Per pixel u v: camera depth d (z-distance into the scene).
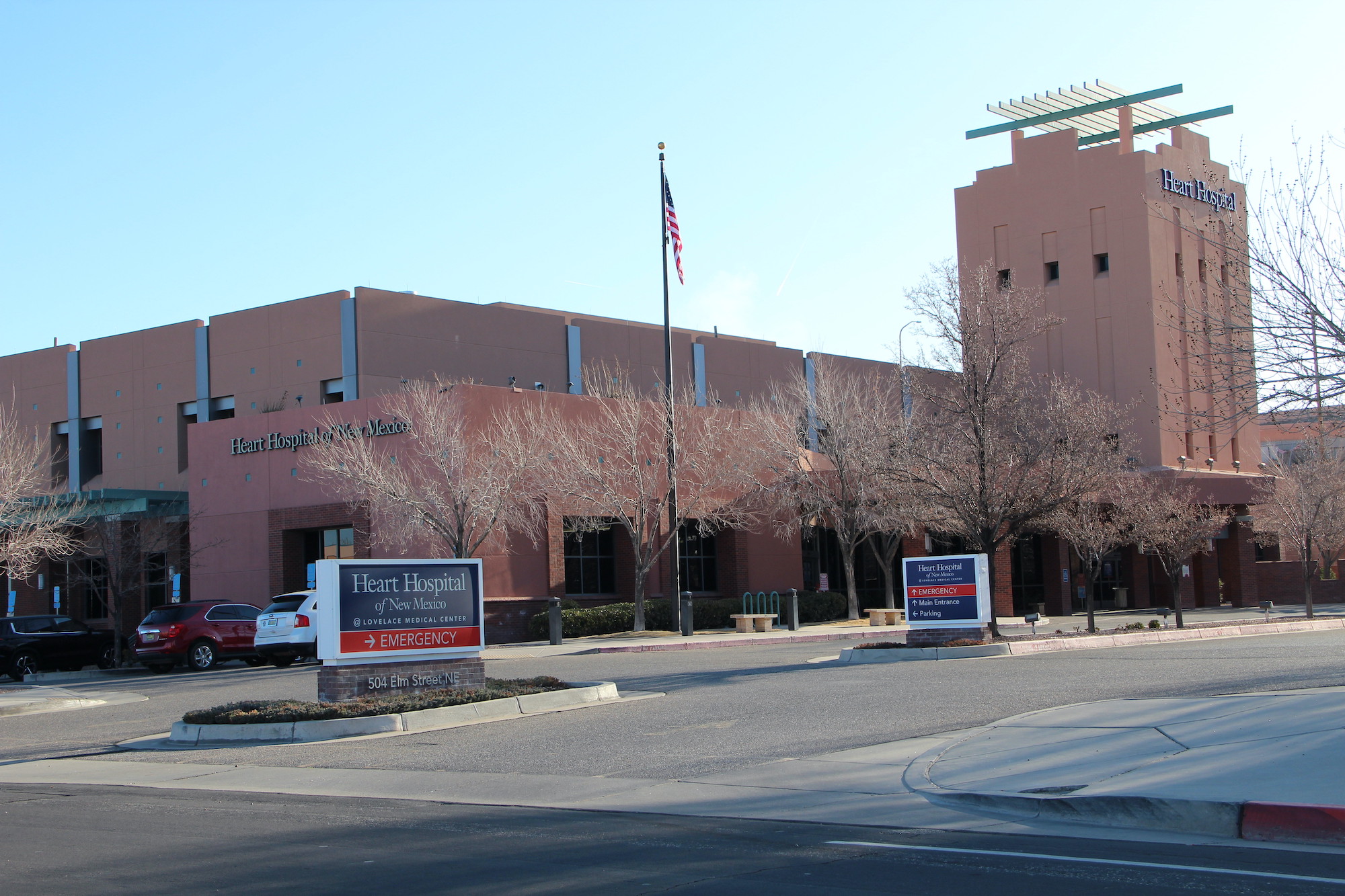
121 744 15.80
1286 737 10.55
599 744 13.68
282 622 28.89
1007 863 7.76
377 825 9.66
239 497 38.28
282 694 21.02
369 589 17.11
